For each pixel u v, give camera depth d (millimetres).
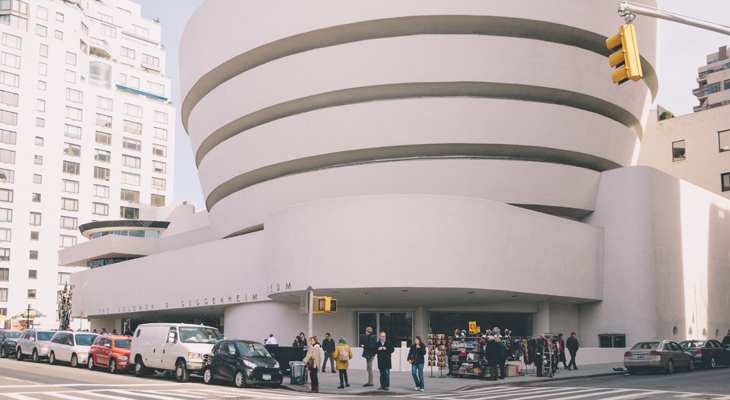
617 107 36938
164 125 91875
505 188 33562
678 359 26719
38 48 81000
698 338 38344
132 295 49312
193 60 40969
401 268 28234
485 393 19094
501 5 32938
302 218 30375
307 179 35469
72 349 28984
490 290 29359
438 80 33062
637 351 26328
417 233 28375
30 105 79562
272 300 36031
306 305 20156
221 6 38469
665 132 53688
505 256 29844
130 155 87750
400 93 34219
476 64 32969
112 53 93938
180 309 44594
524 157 34938
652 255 35312
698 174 51062
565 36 34969
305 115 34906
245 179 39125
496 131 33219
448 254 28422
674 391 18484
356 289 29062
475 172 33344
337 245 29109
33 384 19438
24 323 75500
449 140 33125
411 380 23422
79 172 82688
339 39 35000
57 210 80125
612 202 36250
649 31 38375
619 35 10242
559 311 36188
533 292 30891
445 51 32969
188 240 51656
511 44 33219
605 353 33312
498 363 23859
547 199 34438
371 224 28672
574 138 34781
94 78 88000
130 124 88375
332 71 34094
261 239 37125
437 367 27078
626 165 39000
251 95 36812
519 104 33438
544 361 25188
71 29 84250
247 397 16797
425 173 33375
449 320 35875
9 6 79500
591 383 22500
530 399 16859
